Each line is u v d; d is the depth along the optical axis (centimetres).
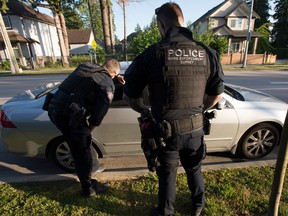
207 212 211
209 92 178
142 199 230
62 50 2073
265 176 261
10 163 325
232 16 2806
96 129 278
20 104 284
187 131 164
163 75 152
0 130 282
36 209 215
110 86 207
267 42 2956
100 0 2005
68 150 288
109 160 331
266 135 316
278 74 1312
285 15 4066
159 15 167
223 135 298
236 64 2094
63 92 206
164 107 159
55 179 260
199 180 193
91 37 3897
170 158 174
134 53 1916
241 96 327
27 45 2317
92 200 228
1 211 212
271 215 183
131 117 277
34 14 2653
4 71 1762
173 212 202
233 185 246
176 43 155
